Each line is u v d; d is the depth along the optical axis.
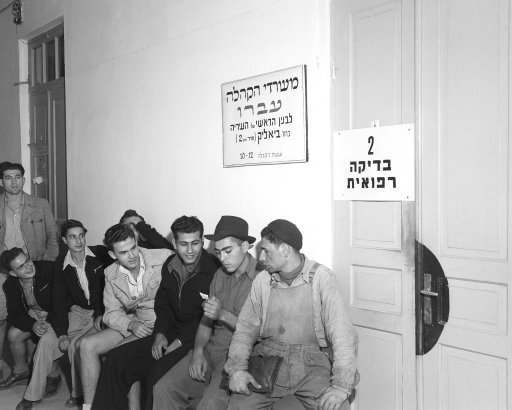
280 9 3.15
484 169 2.36
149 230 3.86
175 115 3.96
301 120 3.03
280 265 2.47
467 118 2.41
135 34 4.34
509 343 2.28
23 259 3.81
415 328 2.60
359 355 2.86
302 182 3.06
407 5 2.60
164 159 4.09
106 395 3.09
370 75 2.77
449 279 2.48
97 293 3.80
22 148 6.06
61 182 5.57
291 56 3.10
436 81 2.51
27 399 3.61
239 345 2.55
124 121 4.50
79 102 5.07
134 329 3.32
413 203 2.61
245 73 3.38
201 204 3.76
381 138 2.71
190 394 2.89
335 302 2.39
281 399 2.40
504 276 2.29
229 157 3.50
